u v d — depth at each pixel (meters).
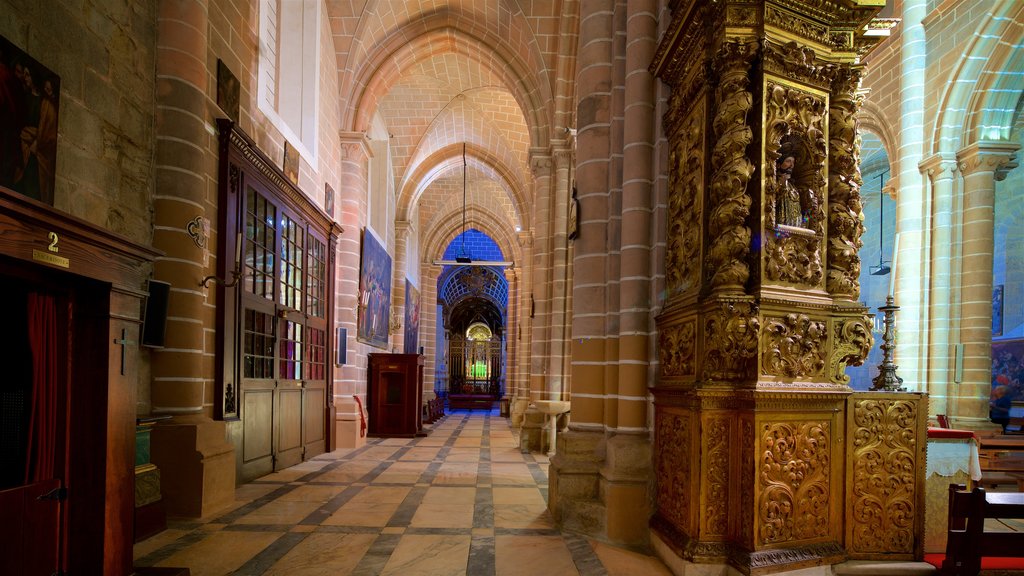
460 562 4.06
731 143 3.68
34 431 2.90
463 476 7.38
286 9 8.87
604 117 5.47
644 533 4.50
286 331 7.98
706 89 3.97
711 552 3.62
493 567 3.97
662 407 4.43
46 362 2.94
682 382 4.10
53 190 3.79
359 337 11.50
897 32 10.00
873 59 10.64
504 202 22.11
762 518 3.49
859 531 3.75
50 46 3.78
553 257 11.40
